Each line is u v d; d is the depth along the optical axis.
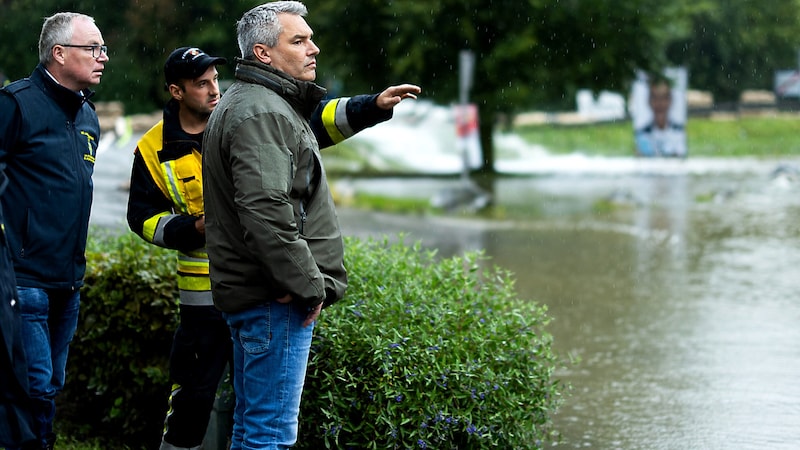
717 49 86.50
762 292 22.03
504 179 48.75
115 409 11.24
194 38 47.50
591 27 45.94
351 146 60.72
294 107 7.89
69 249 9.02
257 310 7.84
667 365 15.99
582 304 20.67
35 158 8.79
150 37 46.94
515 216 36.19
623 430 12.85
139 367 11.11
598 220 34.84
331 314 9.94
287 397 7.96
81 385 11.74
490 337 10.30
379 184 45.94
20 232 8.76
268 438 7.97
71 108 9.04
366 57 47.84
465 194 39.47
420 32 45.38
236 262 7.80
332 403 9.42
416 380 9.47
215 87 9.12
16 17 42.16
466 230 32.47
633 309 20.20
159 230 8.99
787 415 13.48
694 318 19.41
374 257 11.58
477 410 9.78
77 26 8.94
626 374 15.46
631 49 47.62
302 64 7.89
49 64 8.94
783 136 75.81
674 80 56.19
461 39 46.25
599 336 17.91
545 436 11.70
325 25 46.75
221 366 9.24
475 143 40.88
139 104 46.66
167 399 11.18
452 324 10.43
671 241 29.78
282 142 7.56
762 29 85.56
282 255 7.39
